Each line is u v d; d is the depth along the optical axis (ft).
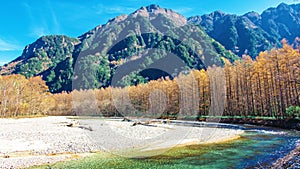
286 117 110.11
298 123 95.86
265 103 140.46
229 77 165.68
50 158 48.39
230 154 50.47
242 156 48.73
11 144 63.46
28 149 56.90
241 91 158.81
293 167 36.04
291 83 120.16
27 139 72.49
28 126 122.72
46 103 261.24
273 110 135.85
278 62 126.82
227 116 154.71
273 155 49.55
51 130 100.01
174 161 43.88
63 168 41.24
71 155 50.31
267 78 136.67
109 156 47.88
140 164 41.88
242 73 159.74
